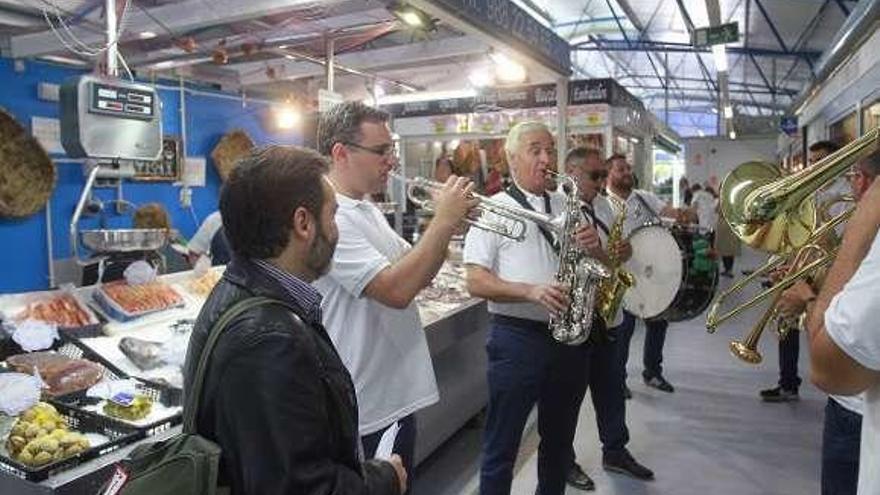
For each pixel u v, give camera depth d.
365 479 1.10
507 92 7.20
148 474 0.94
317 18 4.16
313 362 1.00
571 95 6.88
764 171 1.98
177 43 4.56
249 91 6.93
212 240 4.57
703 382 4.85
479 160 7.28
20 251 4.98
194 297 3.09
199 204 6.48
